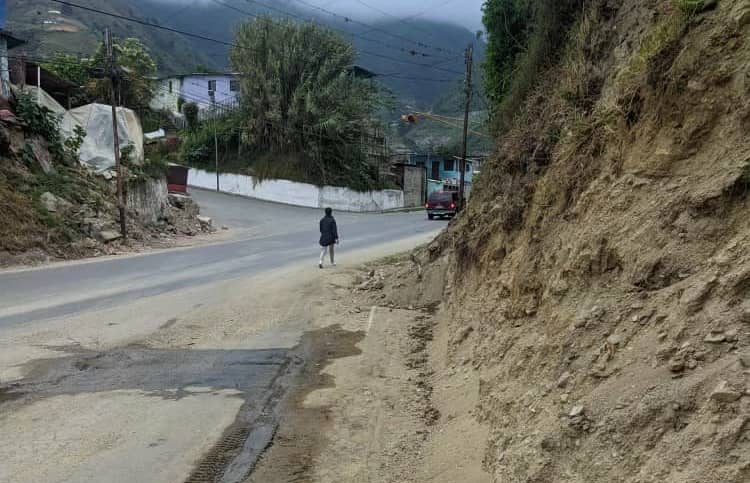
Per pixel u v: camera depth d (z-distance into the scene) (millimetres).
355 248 19469
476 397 5113
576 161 5137
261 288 12539
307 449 4836
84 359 7500
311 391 6352
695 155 3650
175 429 5234
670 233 3473
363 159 45906
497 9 12508
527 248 5473
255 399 6074
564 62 7336
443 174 59594
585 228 4293
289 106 42906
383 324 9633
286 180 42375
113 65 22344
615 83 5137
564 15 8242
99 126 26234
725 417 2322
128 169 25656
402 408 5816
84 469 4434
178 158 47188
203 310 10539
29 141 21562
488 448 3938
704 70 3670
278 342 8555
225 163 46344
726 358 2570
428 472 4305
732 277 2805
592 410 2992
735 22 3605
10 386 6426
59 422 5379
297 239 23141
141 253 19672
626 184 4074
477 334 6445
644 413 2674
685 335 2871
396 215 38406
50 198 20078
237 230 28500
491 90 13406
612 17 6258
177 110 54375
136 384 6543
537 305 4914
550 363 3838
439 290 11070
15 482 4223
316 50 43781
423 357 7797
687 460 2332
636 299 3443
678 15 4141
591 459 2801
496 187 8367
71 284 13172
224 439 5027
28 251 17469
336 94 42844
